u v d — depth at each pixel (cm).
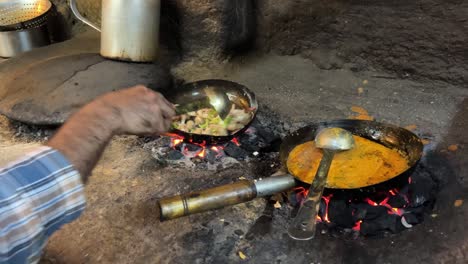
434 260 121
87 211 149
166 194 154
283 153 145
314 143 151
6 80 210
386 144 148
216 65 225
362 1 193
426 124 173
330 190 125
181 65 230
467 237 125
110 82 196
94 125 84
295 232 120
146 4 196
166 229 140
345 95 198
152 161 170
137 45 203
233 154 168
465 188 139
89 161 80
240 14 215
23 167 68
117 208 150
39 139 192
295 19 212
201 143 163
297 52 222
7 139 194
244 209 143
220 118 176
